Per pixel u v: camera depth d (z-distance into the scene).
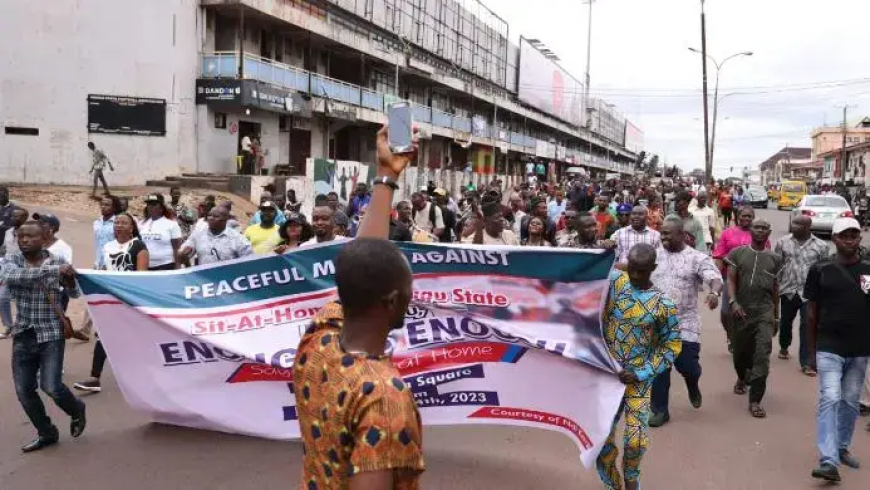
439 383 5.30
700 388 7.82
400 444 1.76
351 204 15.27
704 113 36.97
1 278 5.52
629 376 4.65
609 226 11.59
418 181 37.47
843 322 5.33
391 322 1.98
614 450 4.79
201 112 27.19
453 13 51.88
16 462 5.41
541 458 5.65
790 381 8.19
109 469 5.29
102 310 5.61
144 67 25.19
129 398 5.71
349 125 37.75
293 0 31.20
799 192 50.94
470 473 5.30
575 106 85.12
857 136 112.88
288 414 5.62
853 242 5.30
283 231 8.27
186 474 5.21
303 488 1.98
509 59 64.00
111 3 24.34
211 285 5.62
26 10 22.72
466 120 48.88
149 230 8.90
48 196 20.77
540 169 60.44
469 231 9.60
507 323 5.10
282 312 5.56
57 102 23.47
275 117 30.80
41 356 5.61
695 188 45.94
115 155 24.75
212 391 5.69
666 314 4.72
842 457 5.62
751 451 5.91
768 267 6.97
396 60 39.25
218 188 25.55
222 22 28.50
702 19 36.56
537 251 4.96
